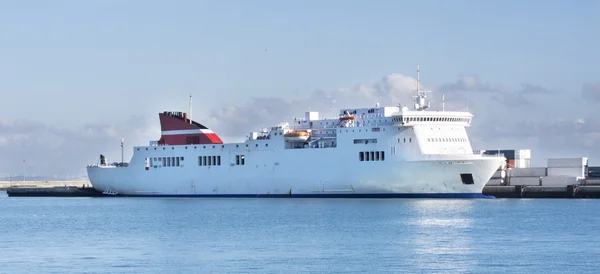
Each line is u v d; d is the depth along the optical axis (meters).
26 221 189.38
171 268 115.25
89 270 114.69
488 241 137.00
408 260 119.19
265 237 145.62
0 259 124.94
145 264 118.62
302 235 147.50
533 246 131.38
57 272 113.50
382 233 148.38
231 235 149.75
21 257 126.81
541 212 183.38
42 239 150.00
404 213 182.00
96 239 148.50
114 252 130.62
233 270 113.25
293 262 118.38
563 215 176.88
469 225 159.25
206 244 138.12
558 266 114.00
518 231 149.75
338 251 127.81
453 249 128.75
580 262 116.81
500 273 109.81
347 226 159.38
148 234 154.50
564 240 138.12
